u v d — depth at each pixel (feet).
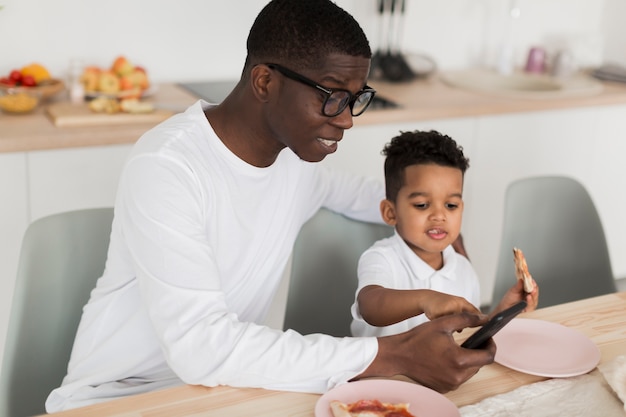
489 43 11.39
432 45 11.04
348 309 6.06
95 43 9.18
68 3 8.91
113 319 4.64
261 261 4.93
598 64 11.76
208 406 3.83
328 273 5.95
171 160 4.23
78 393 4.59
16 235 7.57
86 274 5.24
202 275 4.06
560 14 11.78
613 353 4.48
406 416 3.68
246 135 4.51
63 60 9.11
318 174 5.64
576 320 4.87
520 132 9.80
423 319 5.49
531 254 6.84
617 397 4.00
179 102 8.65
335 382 3.98
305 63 4.08
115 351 4.64
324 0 4.16
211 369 3.93
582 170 10.48
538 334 4.61
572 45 11.73
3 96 7.94
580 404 3.93
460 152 5.47
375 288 4.93
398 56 10.32
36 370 5.10
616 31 11.78
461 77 10.78
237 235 4.71
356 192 5.82
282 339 4.00
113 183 7.83
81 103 8.39
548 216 6.86
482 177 9.80
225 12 9.64
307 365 3.95
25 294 5.01
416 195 5.32
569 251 6.95
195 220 4.22
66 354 5.20
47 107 8.13
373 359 4.02
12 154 7.30
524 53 11.73
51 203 7.63
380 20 10.49
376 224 6.06
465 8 11.04
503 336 4.57
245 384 3.97
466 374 3.93
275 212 4.90
